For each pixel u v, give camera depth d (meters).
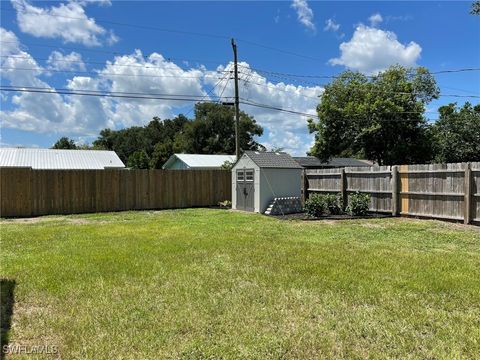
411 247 7.59
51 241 8.25
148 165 46.31
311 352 3.22
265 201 14.38
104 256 6.63
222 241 8.08
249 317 3.92
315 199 13.13
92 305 4.27
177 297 4.51
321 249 7.26
